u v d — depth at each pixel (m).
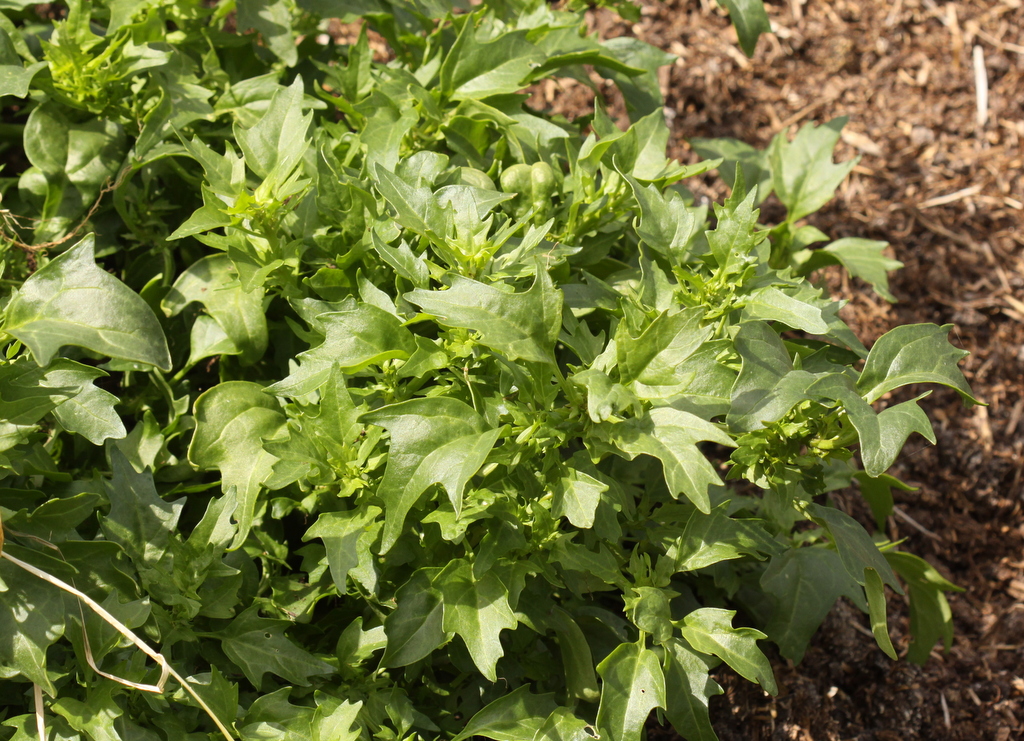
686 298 1.07
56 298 1.03
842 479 1.22
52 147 1.13
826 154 1.27
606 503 1.07
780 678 1.25
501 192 1.10
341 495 1.05
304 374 1.05
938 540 1.40
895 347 1.05
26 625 1.03
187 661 1.08
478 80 1.15
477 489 1.05
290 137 1.08
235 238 1.08
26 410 1.03
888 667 1.28
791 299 1.05
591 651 1.11
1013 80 1.82
